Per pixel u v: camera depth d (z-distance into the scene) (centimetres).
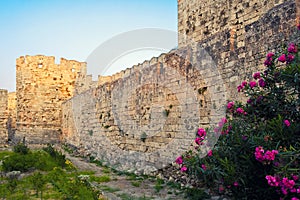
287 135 819
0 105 4100
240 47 1302
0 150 3112
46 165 1894
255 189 891
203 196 1098
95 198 1137
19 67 3988
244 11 1353
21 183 1420
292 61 905
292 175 718
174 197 1177
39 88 3934
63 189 1273
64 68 4047
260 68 1189
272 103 942
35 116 3881
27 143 3741
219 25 1524
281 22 1117
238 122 969
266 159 749
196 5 1717
